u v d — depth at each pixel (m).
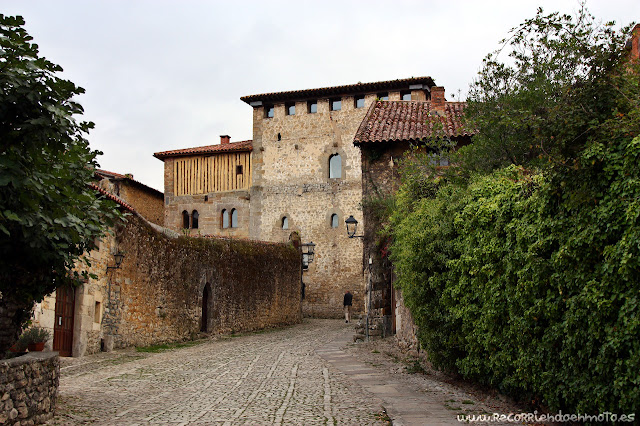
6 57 7.62
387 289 21.11
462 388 10.31
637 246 5.47
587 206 6.33
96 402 9.66
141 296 19.39
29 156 8.15
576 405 6.67
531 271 7.39
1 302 9.02
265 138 41.81
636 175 5.71
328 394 10.07
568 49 11.10
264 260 29.03
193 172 43.16
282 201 40.75
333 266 38.94
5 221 7.90
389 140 20.92
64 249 9.15
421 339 11.60
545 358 7.25
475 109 13.59
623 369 5.72
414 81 37.84
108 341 17.31
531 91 11.80
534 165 11.02
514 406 8.50
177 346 20.66
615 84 7.26
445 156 15.26
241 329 26.25
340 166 40.03
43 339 12.56
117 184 40.03
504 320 8.38
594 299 6.02
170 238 21.52
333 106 41.06
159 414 8.64
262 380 12.02
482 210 8.94
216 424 7.85
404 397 9.55
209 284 24.17
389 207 19.08
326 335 24.88
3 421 6.97
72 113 8.20
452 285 10.20
